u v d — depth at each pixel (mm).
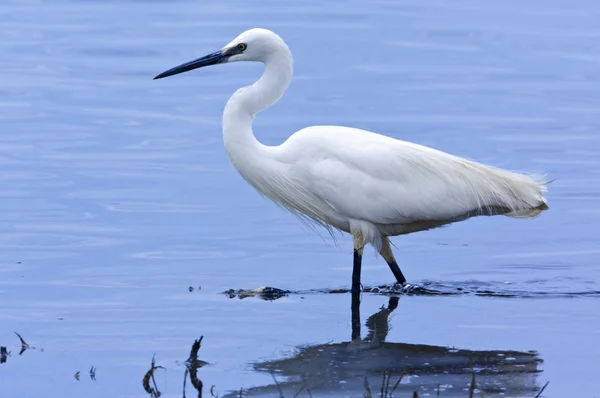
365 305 11383
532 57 25031
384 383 8828
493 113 20484
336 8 29672
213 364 9406
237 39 12508
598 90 22328
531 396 8641
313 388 8812
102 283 11875
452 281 12383
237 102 12344
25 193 15398
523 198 12188
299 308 11203
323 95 21578
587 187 16094
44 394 8680
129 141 18359
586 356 9641
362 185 12023
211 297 11516
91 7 29578
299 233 14219
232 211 14969
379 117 20016
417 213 12094
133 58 24281
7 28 26875
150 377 9000
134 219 14430
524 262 13109
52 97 21109
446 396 8633
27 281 11852
